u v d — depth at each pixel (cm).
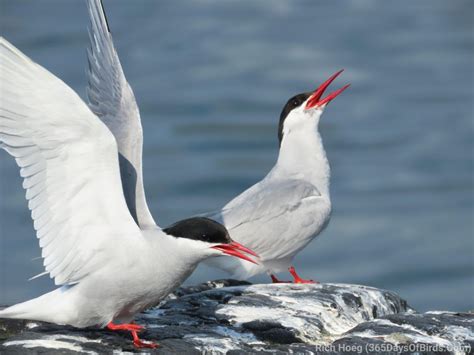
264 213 919
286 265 943
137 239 603
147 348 605
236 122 2656
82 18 3906
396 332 654
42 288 1666
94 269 610
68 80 2978
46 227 607
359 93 3009
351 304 736
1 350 591
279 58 3378
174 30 3850
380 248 1842
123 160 682
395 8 4306
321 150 982
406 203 2098
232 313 694
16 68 580
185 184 2203
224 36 3747
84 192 601
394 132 2617
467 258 1770
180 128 2630
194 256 609
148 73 3238
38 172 600
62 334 630
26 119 589
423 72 3256
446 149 2450
